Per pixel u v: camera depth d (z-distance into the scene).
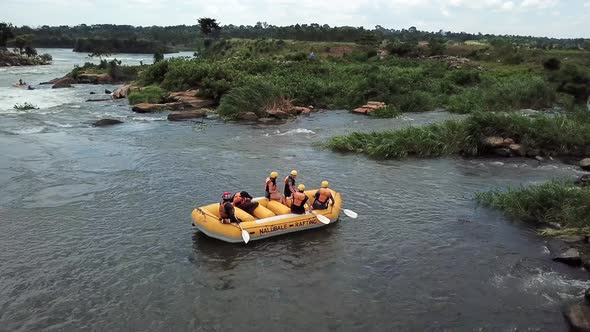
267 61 46.16
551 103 35.81
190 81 38.22
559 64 50.91
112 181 17.58
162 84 40.25
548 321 9.27
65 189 16.64
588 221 13.16
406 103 35.44
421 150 21.86
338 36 93.81
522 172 19.25
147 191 16.55
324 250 12.33
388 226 13.88
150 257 11.81
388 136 22.88
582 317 9.02
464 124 22.91
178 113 31.00
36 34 176.00
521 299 10.05
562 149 21.80
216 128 28.12
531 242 12.76
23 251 12.02
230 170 19.17
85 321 9.22
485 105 34.22
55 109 34.34
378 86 36.81
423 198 16.22
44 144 23.09
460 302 9.98
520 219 14.27
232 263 11.58
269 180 14.38
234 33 140.50
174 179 17.91
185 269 11.25
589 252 11.88
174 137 25.33
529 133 22.11
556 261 11.64
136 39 147.62
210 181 17.72
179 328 9.02
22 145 22.78
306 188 17.14
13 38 109.50
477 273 11.15
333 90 37.78
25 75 66.06
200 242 12.68
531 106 35.06
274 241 12.81
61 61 104.75
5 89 47.59
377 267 11.45
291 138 25.53
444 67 51.59
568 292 10.28
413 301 10.01
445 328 9.09
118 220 14.04
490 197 15.58
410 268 11.41
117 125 28.56
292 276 11.00
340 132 27.16
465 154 22.00
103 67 66.00
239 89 32.44
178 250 12.20
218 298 10.05
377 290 10.43
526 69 51.78
